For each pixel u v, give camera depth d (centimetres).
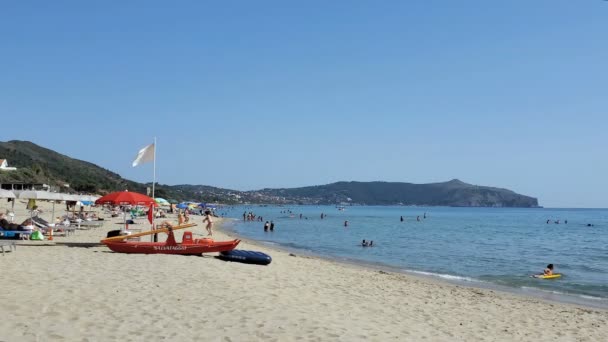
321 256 3112
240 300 1088
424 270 2597
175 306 990
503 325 1181
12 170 11419
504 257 3400
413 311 1241
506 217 14975
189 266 1552
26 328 773
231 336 809
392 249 3816
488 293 1781
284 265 1989
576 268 2864
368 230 6625
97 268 1412
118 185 18812
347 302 1236
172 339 770
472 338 999
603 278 2439
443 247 4112
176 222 5534
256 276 1488
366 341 850
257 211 18275
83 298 1005
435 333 995
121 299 1020
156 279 1279
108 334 775
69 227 2725
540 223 10456
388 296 1452
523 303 1585
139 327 825
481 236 5788
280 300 1139
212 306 1011
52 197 2591
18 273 1247
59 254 1703
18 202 7550
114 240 1875
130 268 1446
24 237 2219
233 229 6272
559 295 1920
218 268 1561
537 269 2759
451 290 1758
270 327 878
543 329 1177
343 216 13325
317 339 829
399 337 912
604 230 7619
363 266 2611
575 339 1098
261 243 4025
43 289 1065
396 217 13025
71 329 787
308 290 1352
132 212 6575
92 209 8006
